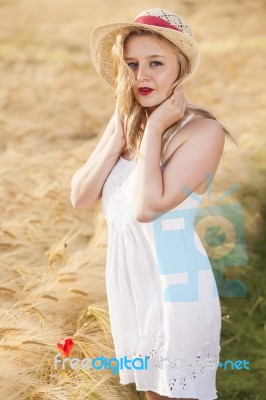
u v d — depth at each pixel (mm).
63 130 11203
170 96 3023
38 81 17562
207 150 2924
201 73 16500
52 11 34125
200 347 3076
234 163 8305
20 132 10844
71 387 3684
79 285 4625
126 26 2980
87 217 6582
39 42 27141
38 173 7953
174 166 2918
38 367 3789
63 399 3574
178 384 3062
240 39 24172
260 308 5770
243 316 5695
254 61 18078
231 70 16766
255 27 26641
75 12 33594
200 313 3041
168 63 2973
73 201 3354
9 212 6605
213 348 3150
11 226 5953
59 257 5238
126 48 3023
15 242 5461
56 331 4082
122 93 3045
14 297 4547
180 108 2969
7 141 10758
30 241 5734
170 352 3041
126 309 3156
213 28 27000
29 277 4883
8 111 13609
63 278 4582
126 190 3082
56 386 3711
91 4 35094
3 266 5047
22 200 6633
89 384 3740
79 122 11766
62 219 6207
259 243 6969
